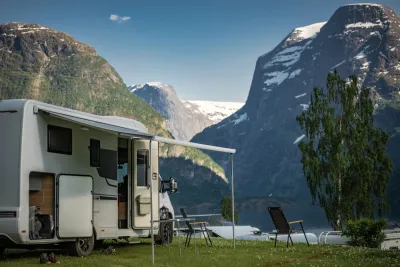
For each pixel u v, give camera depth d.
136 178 16.61
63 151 13.75
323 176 49.69
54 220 13.39
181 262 13.11
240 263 12.88
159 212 17.61
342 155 49.28
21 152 12.52
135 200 16.53
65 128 13.84
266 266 12.50
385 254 14.84
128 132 13.35
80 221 14.06
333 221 49.09
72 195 13.88
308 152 51.00
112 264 12.72
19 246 13.84
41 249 14.12
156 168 17.17
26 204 12.52
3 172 12.55
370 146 50.72
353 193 48.81
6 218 12.39
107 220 15.20
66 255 14.34
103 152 15.12
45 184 13.33
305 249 16.78
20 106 12.73
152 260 13.07
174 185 19.30
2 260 13.53
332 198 49.22
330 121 49.94
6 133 12.69
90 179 14.48
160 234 18.58
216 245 18.47
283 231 17.66
